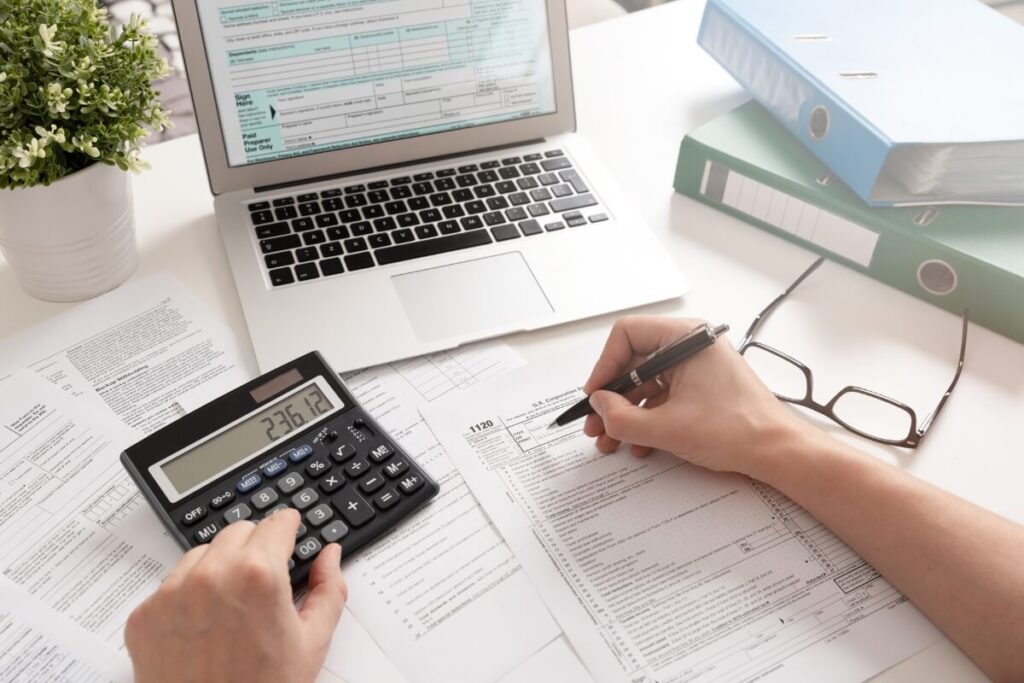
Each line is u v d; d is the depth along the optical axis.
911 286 0.79
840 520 0.59
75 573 0.58
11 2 0.67
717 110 1.01
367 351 0.72
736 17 0.94
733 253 0.84
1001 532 0.57
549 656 0.54
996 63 0.87
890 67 0.85
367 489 0.61
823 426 0.68
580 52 1.10
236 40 0.81
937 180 0.77
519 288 0.78
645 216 0.87
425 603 0.57
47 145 0.65
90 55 0.68
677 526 0.61
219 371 0.71
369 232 0.81
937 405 0.69
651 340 0.68
